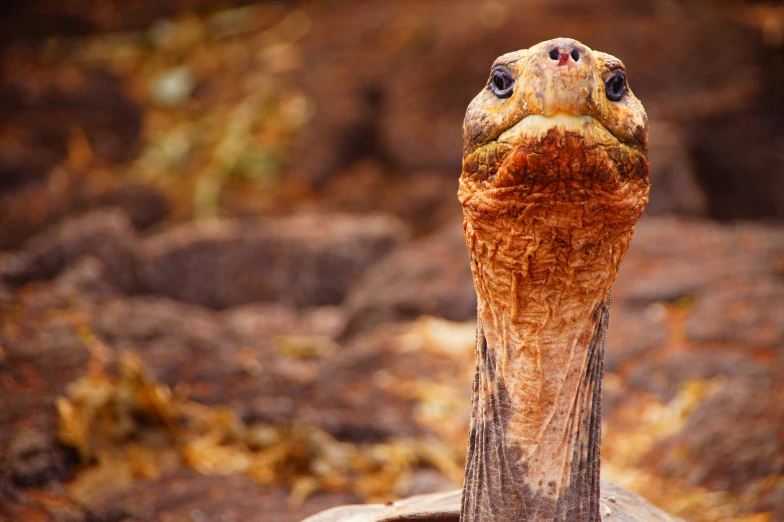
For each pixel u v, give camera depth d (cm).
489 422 355
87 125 1803
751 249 1050
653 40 1853
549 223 310
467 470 369
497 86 317
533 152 292
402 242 1395
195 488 678
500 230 320
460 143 1744
